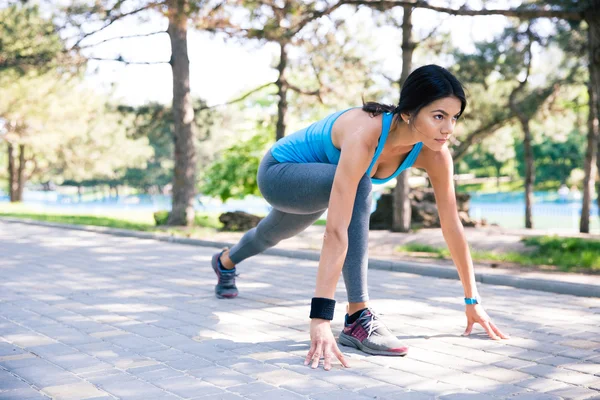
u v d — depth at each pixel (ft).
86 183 239.09
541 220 98.84
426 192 55.57
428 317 15.14
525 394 9.37
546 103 67.51
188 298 17.53
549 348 12.17
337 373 10.43
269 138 64.90
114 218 63.41
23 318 14.84
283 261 27.02
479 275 21.77
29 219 54.08
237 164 65.31
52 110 102.53
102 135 139.64
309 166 11.95
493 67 59.21
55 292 18.49
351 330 11.97
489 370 10.64
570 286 19.24
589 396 9.30
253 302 16.96
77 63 50.42
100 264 25.41
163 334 13.23
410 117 10.37
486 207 114.93
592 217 101.71
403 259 26.61
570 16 30.09
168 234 38.88
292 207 12.51
